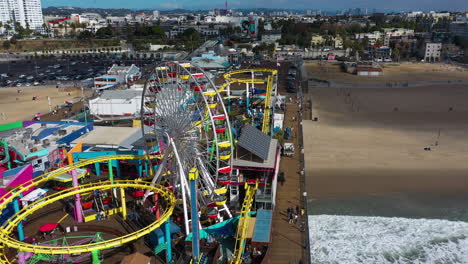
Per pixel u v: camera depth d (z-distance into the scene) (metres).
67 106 156.12
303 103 160.00
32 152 84.44
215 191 65.00
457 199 82.06
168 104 68.62
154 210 68.19
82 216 67.31
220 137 76.75
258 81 145.00
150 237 60.03
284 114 138.62
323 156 104.00
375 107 156.50
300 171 88.06
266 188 71.94
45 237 61.59
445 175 92.62
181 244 61.06
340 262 63.44
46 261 55.44
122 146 91.00
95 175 87.38
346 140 116.56
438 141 115.75
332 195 83.75
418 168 96.50
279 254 58.62
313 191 85.50
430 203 80.56
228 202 74.06
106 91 149.38
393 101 166.50
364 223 73.75
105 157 74.62
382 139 117.69
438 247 67.06
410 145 112.38
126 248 59.00
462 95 175.88
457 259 64.12
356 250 66.31
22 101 169.25
